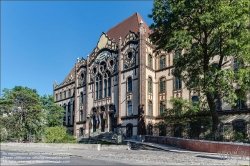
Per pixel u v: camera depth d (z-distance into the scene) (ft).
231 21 66.95
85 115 174.60
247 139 87.56
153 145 95.66
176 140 92.22
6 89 158.92
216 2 70.44
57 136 131.54
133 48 145.38
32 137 152.97
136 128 134.62
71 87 207.41
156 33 86.69
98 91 166.30
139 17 168.66
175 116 114.32
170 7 78.02
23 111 151.02
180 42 74.38
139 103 134.41
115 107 150.51
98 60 170.09
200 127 109.09
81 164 53.67
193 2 74.08
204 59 80.59
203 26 76.54
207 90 72.33
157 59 148.36
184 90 132.36
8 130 149.38
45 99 179.52
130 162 57.77
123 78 148.25
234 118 110.22
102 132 153.99
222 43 76.02
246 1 67.46
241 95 77.61
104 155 74.23
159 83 145.28
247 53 70.28
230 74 68.23
